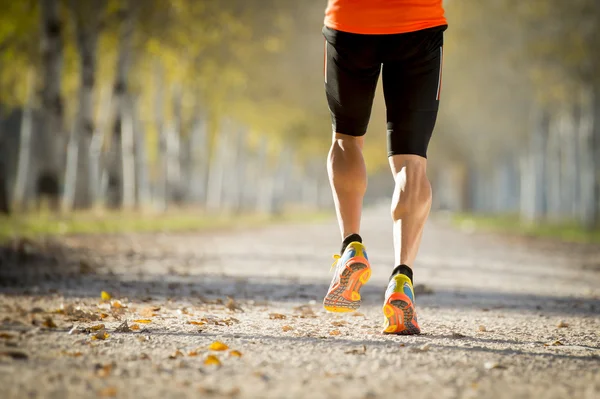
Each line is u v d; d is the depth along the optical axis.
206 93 87.19
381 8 10.73
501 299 20.00
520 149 118.88
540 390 7.87
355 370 8.66
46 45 56.12
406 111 11.08
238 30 66.88
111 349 9.78
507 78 89.81
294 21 76.50
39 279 21.12
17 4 56.69
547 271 32.47
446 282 25.42
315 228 83.56
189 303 16.67
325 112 100.56
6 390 7.41
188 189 93.25
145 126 94.19
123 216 60.97
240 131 112.81
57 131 56.69
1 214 52.25
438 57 11.07
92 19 58.88
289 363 9.04
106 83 79.12
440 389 7.78
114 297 17.19
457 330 12.88
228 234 59.75
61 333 11.11
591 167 78.69
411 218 11.21
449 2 83.69
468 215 166.00
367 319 14.56
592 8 69.00
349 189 11.30
